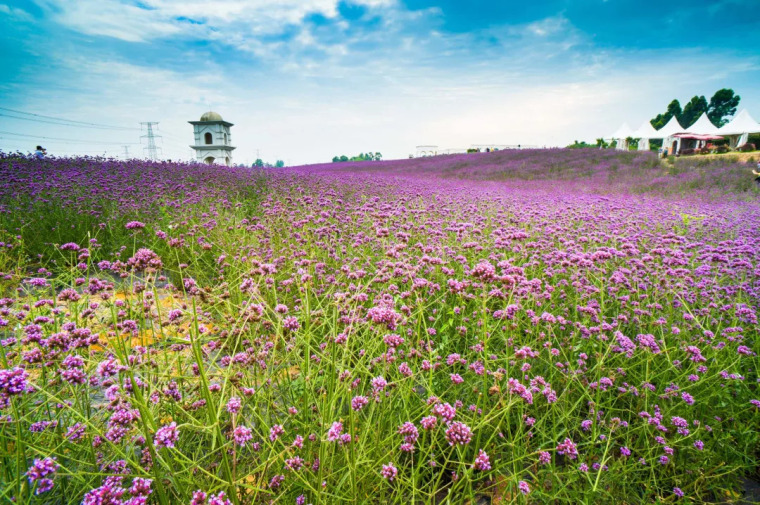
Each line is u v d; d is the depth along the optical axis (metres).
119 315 2.96
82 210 6.90
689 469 2.66
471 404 2.83
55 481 1.89
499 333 3.51
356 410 2.06
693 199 15.98
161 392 2.25
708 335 3.44
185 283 2.99
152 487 1.94
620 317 3.87
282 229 6.58
